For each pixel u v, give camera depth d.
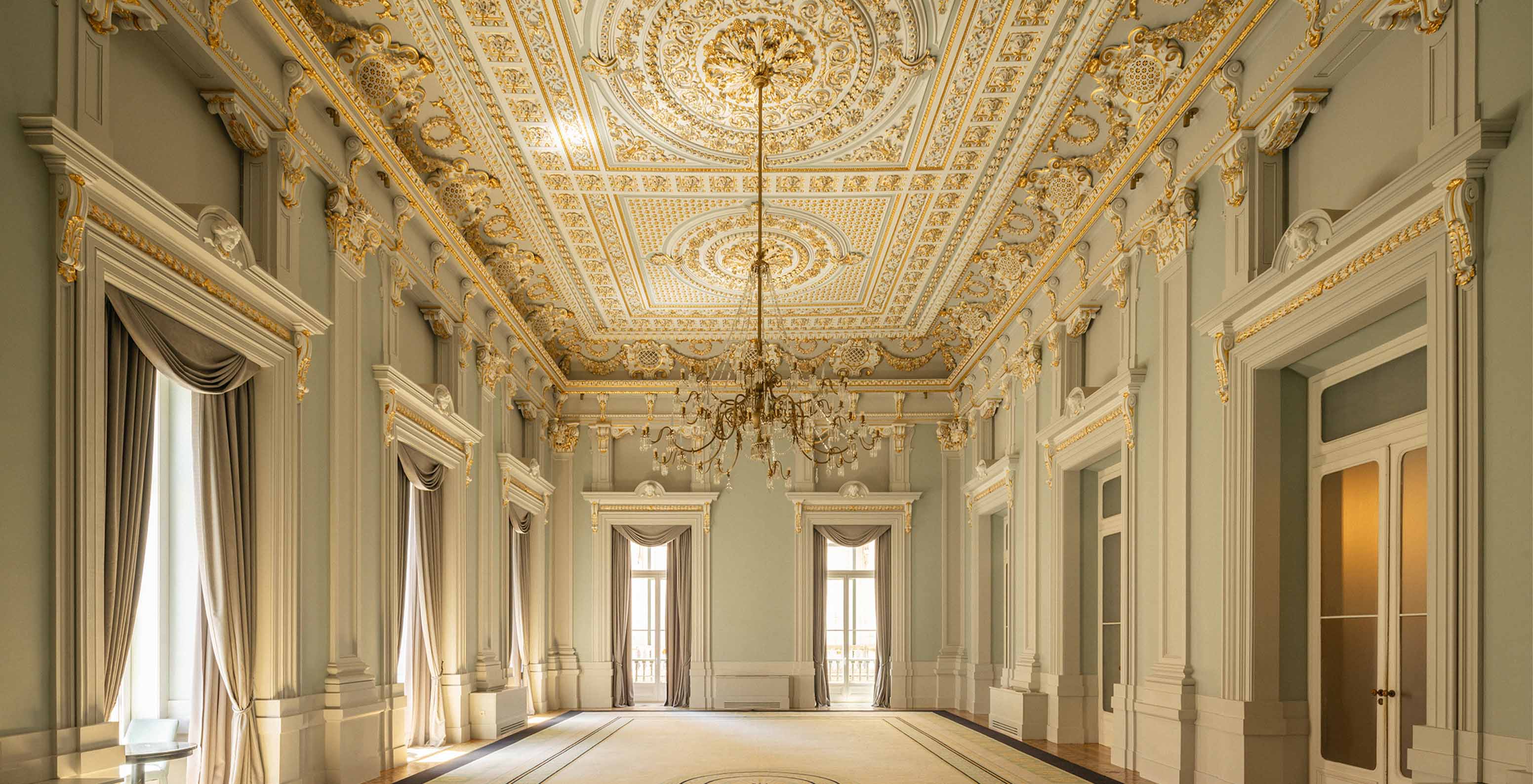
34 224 4.23
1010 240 11.12
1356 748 5.87
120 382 4.90
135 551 5.02
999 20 6.96
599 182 9.82
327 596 7.07
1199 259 7.22
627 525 16.19
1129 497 8.44
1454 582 4.40
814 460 9.53
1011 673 12.52
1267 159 6.37
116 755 4.49
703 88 7.94
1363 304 5.23
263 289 5.96
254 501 6.25
